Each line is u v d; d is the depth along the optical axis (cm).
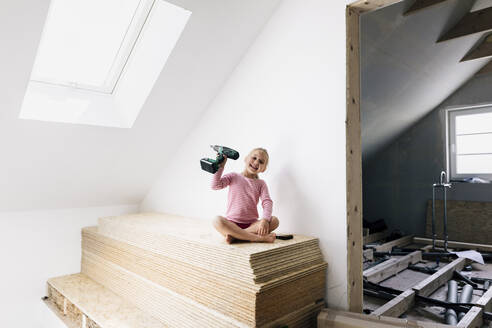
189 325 165
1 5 149
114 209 313
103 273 250
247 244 162
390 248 421
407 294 234
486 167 442
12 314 253
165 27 209
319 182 186
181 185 285
